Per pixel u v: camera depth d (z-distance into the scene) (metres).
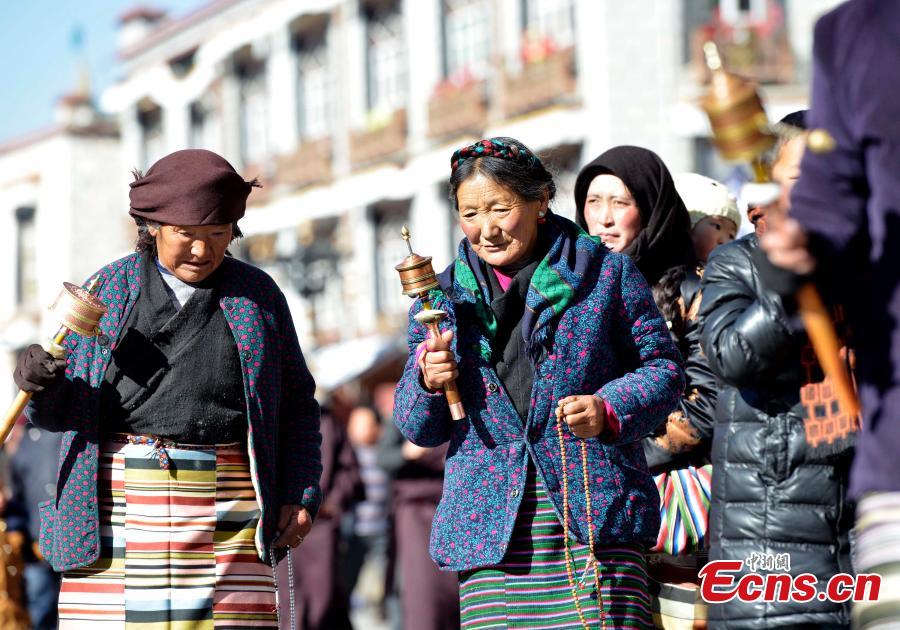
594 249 8.56
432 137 52.66
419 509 19.59
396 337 49.44
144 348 9.02
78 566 8.86
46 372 8.70
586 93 44.56
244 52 64.88
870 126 5.97
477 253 8.46
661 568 9.86
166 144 70.56
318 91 60.75
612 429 8.12
